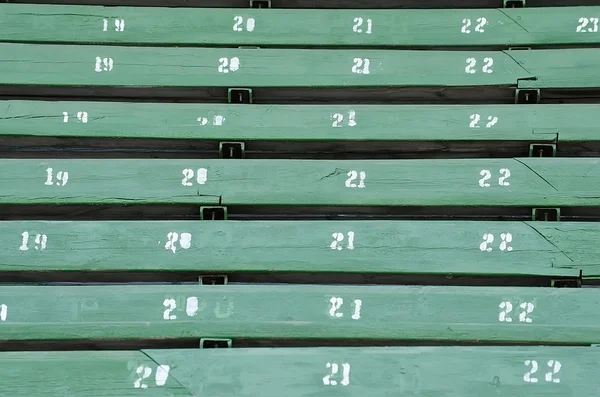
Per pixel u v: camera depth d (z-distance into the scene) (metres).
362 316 5.40
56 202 5.86
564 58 6.48
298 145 6.28
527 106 6.24
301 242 5.69
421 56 6.52
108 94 6.52
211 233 5.70
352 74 6.47
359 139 6.19
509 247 5.67
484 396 5.10
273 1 6.97
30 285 5.70
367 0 7.02
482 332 5.36
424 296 5.46
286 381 5.13
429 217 6.07
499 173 5.95
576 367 5.15
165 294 5.45
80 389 5.11
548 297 5.45
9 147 6.30
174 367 5.16
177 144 6.29
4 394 5.09
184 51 6.52
